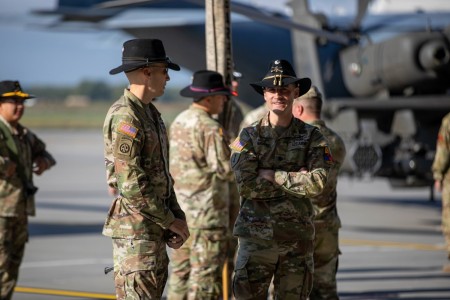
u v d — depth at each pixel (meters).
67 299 20.78
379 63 35.50
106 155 12.82
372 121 34.78
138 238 12.59
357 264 25.89
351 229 34.56
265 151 13.45
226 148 17.22
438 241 31.16
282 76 13.30
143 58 12.76
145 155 12.72
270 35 40.41
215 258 17.23
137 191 12.35
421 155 34.59
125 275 12.59
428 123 35.03
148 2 24.66
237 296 13.52
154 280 12.67
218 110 17.77
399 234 33.03
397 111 34.47
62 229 34.34
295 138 13.52
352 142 34.53
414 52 34.28
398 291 21.55
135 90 12.86
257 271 13.39
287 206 13.43
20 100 18.00
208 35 18.61
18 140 18.06
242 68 39.72
